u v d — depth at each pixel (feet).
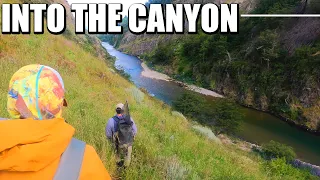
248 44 193.47
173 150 23.18
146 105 50.44
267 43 171.12
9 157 2.99
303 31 171.01
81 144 3.79
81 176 3.48
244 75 174.60
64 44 55.98
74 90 29.81
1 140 3.00
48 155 3.21
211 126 100.01
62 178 3.32
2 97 15.79
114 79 58.54
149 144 18.92
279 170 53.11
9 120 3.25
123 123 14.07
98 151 13.48
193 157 23.88
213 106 111.75
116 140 14.17
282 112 146.51
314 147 116.06
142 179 13.39
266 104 155.94
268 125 136.67
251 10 237.66
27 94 3.75
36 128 3.21
